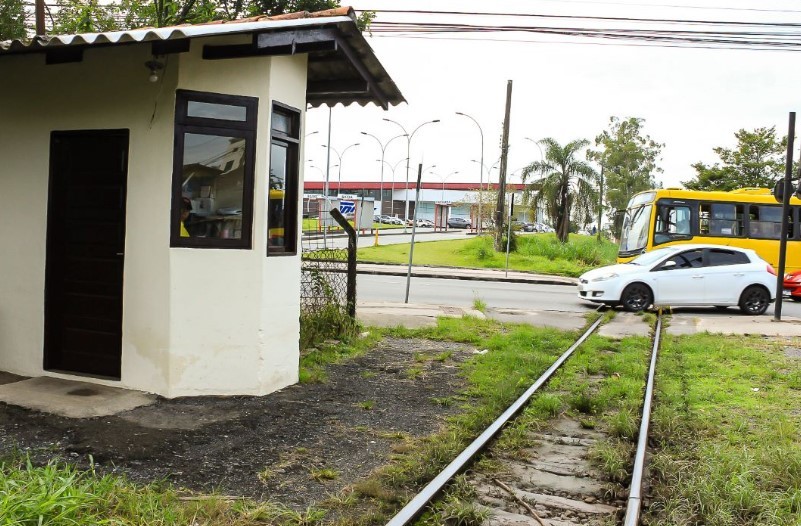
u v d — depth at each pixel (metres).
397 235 57.94
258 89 7.15
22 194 7.55
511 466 5.65
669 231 21.64
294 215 7.89
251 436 5.96
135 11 15.31
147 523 3.98
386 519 4.35
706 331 13.77
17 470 4.43
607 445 6.06
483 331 12.78
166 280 6.84
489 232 42.66
